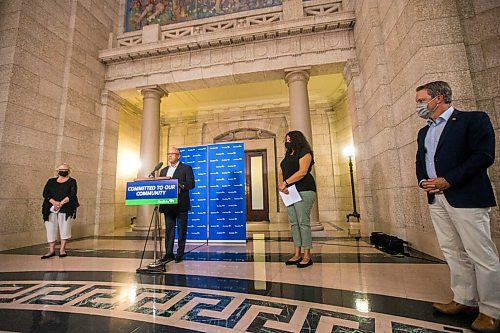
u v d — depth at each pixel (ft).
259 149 35.37
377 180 17.97
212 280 9.52
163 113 37.81
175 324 6.12
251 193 35.35
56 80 21.79
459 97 11.34
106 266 12.12
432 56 11.90
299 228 11.57
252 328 5.84
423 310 6.50
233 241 18.62
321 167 32.73
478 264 5.46
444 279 8.87
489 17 11.78
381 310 6.58
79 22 23.98
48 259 13.85
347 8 22.52
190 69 24.50
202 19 25.86
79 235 22.58
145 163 24.16
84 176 23.62
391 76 15.72
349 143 30.37
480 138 5.43
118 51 25.46
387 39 16.05
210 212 19.51
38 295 8.25
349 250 14.28
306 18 22.02
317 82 30.07
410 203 14.12
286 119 34.81
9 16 19.20
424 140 6.72
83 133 23.76
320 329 5.71
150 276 10.24
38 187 19.67
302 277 9.55
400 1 13.96
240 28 22.95
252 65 23.26
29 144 19.24
